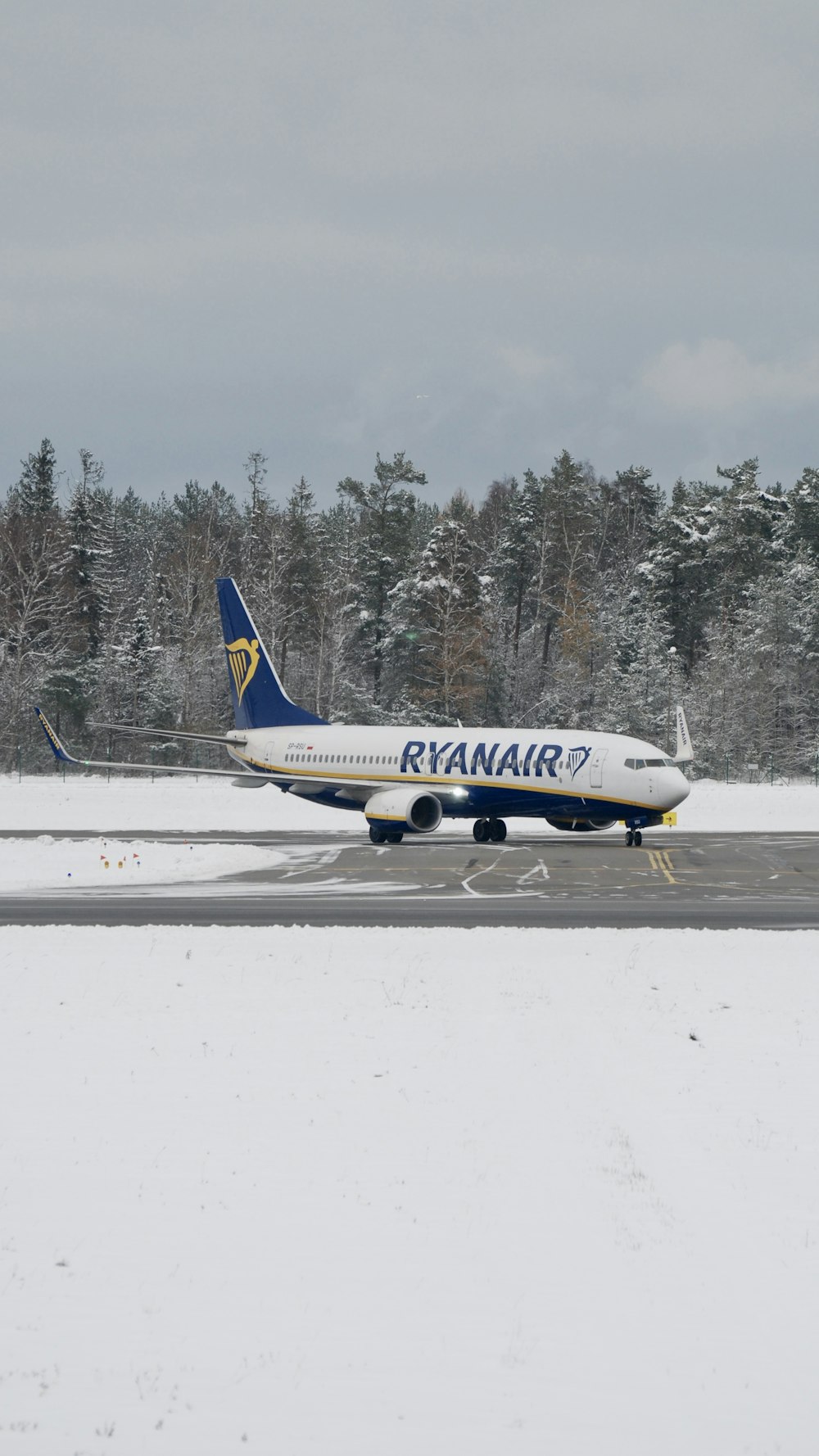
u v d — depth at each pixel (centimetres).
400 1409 2916
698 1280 3622
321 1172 4519
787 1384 3042
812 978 8406
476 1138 4912
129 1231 3978
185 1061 6094
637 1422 2864
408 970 8544
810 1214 4159
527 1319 3369
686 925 11494
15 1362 3148
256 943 9725
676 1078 5872
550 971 8575
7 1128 5034
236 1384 3034
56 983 8031
